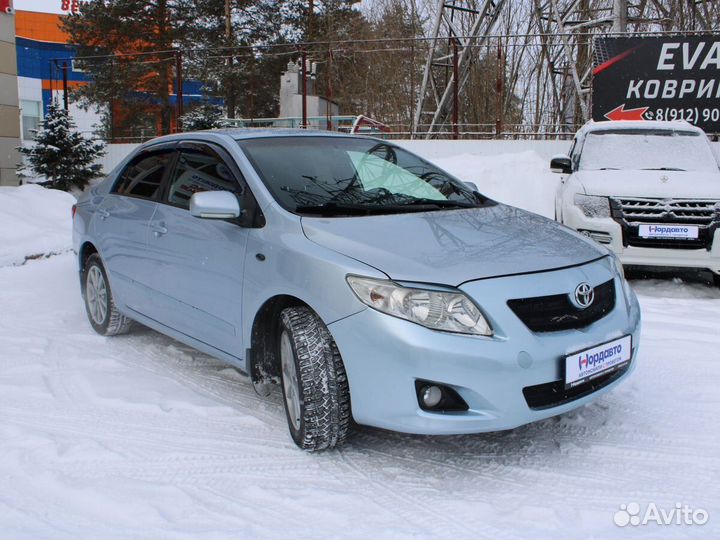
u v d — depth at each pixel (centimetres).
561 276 316
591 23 1709
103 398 410
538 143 1484
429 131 1877
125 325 532
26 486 303
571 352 305
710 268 679
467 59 1920
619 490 300
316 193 383
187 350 508
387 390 294
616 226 685
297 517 278
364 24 3152
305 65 1800
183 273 417
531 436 357
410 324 290
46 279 759
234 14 2969
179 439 354
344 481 309
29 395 416
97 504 288
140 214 469
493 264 312
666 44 1417
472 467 324
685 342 516
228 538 262
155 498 293
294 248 334
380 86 2317
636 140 862
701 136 865
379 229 344
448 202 411
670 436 354
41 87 3572
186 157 454
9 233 913
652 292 711
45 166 1598
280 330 346
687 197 678
